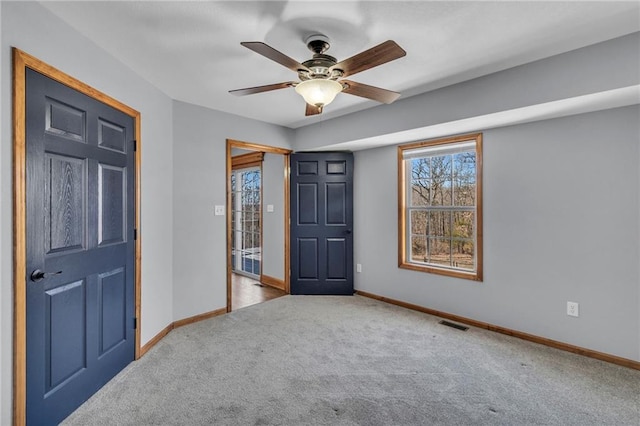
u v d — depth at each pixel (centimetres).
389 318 346
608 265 249
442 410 189
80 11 176
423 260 379
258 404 196
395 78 271
